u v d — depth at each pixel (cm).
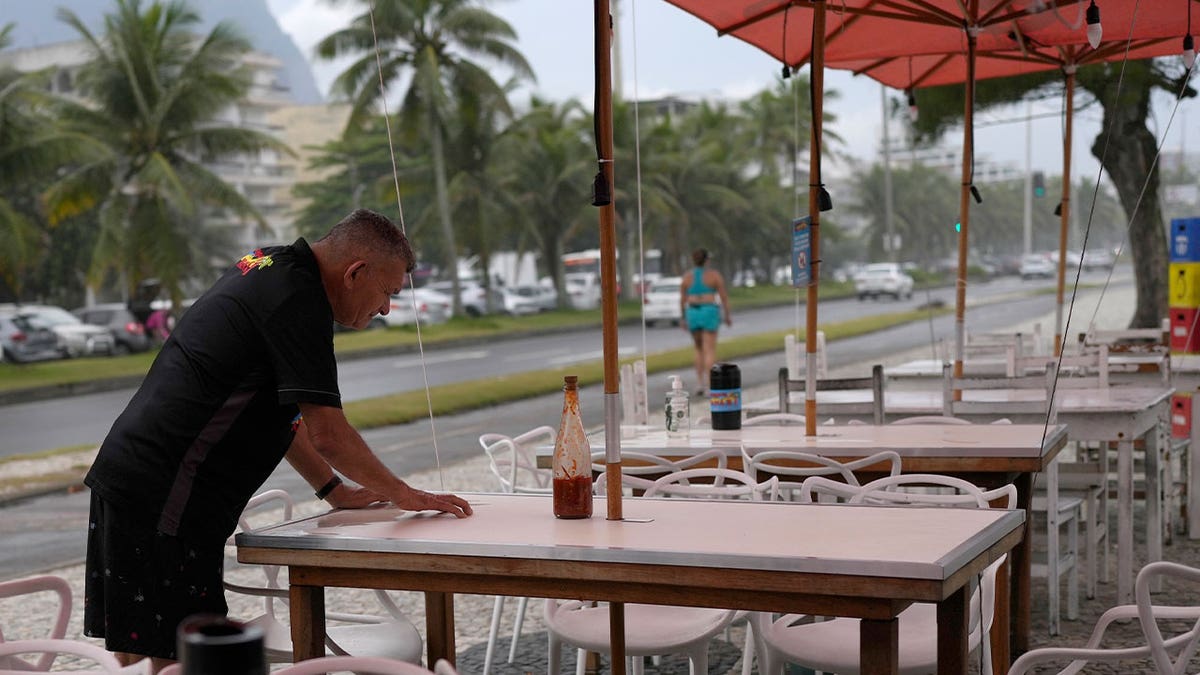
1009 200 9412
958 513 322
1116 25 683
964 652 289
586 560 283
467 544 296
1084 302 2059
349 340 3453
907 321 3300
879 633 262
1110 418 580
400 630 374
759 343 2622
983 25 682
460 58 4247
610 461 328
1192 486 727
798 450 516
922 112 1521
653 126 5588
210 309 326
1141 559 681
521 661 532
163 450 321
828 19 710
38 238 3475
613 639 354
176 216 3906
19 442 1634
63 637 323
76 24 3591
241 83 3725
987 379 595
